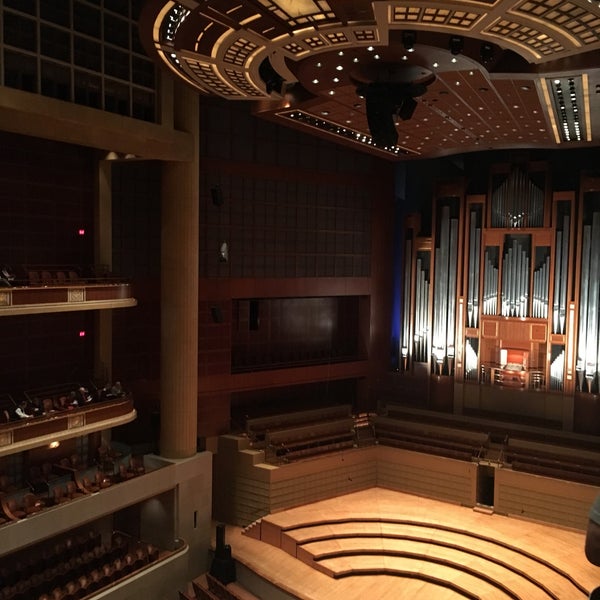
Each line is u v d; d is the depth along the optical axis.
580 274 17.14
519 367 18.22
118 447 15.71
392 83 10.90
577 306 17.27
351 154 19.48
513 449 17.23
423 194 20.45
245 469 16.56
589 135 14.56
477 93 11.85
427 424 18.72
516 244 18.06
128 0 12.80
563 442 17.22
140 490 13.64
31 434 11.80
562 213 17.39
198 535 15.15
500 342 18.66
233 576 14.49
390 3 7.84
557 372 17.67
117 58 12.71
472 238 18.72
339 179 19.25
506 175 18.16
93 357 15.06
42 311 11.97
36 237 13.91
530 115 13.12
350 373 19.81
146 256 16.12
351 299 20.70
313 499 16.94
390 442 18.27
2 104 10.43
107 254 14.95
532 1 7.59
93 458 14.97
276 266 18.27
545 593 12.95
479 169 19.31
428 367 19.58
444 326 19.27
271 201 18.08
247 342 18.98
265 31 8.99
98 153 14.71
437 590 13.53
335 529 15.43
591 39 8.68
